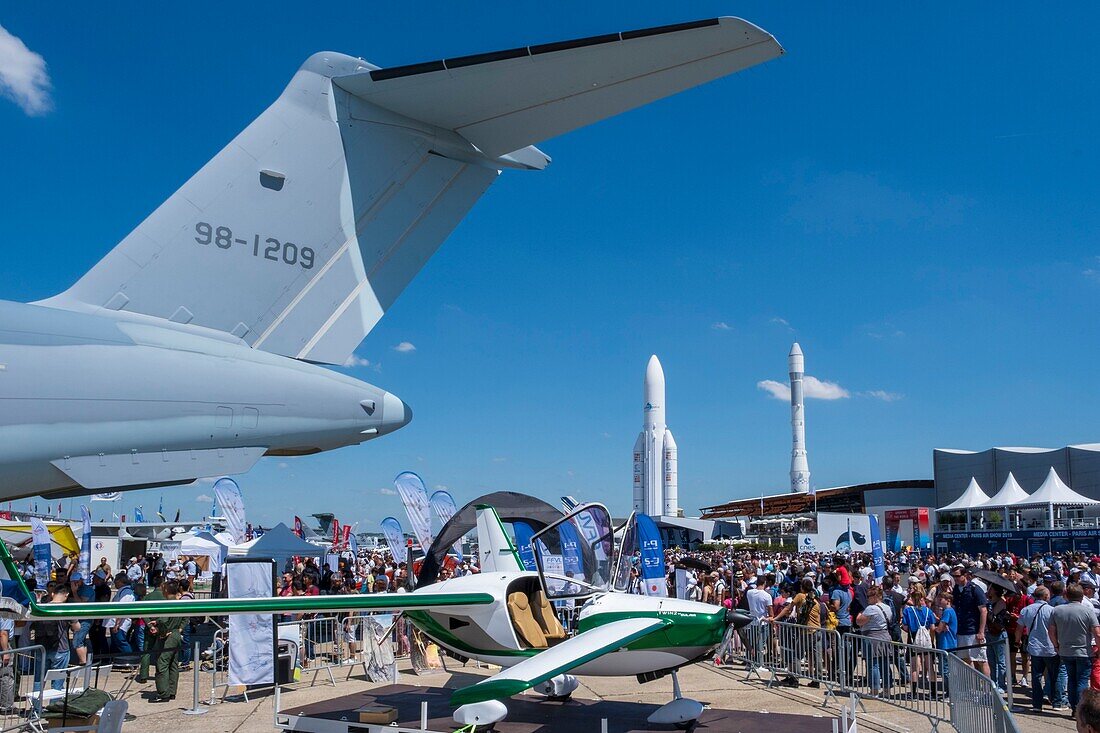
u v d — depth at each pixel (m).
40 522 21.08
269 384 6.44
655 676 8.70
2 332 5.47
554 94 6.68
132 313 6.32
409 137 7.64
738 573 21.92
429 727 8.52
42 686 9.78
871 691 11.14
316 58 7.31
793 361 105.75
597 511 9.69
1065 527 45.66
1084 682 10.23
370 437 7.08
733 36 5.42
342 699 10.44
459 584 9.34
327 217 7.24
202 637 14.59
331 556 27.61
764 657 13.54
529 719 9.14
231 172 6.87
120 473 5.72
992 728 7.93
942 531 51.22
